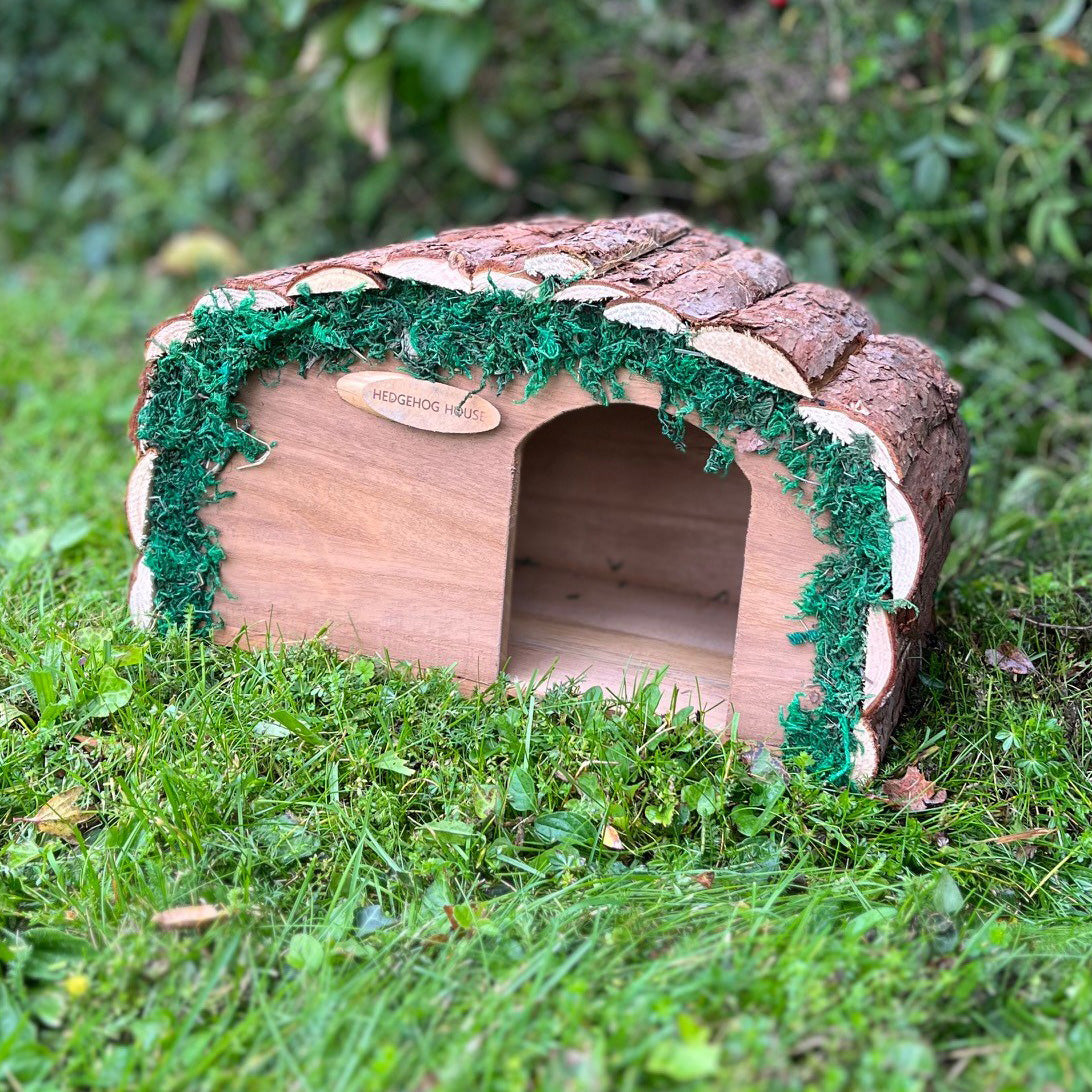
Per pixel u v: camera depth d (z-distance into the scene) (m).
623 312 0.54
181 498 0.64
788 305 0.58
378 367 0.60
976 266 1.05
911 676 0.63
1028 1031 0.44
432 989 0.45
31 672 0.58
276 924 0.49
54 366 1.09
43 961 0.47
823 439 0.53
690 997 0.44
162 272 1.33
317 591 0.65
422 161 1.30
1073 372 1.01
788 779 0.57
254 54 1.33
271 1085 0.42
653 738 0.58
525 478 0.82
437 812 0.56
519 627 0.72
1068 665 0.65
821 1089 0.40
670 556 0.79
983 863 0.55
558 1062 0.41
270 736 0.58
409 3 1.03
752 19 1.11
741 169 1.14
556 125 1.27
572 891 0.52
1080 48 0.95
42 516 0.81
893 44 1.01
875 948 0.47
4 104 1.49
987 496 0.87
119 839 0.52
